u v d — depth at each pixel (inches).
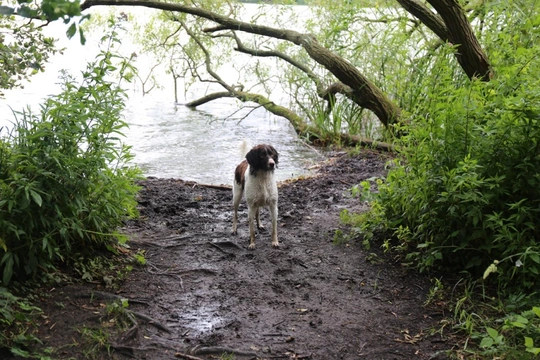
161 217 171.6
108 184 130.0
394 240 148.9
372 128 314.0
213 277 130.8
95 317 106.0
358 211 178.2
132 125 330.6
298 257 142.9
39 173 115.0
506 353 94.5
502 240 122.3
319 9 332.8
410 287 126.0
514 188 123.9
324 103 314.3
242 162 161.3
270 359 97.6
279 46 340.2
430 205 133.8
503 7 225.1
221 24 283.3
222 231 161.6
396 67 291.7
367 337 105.3
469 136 131.2
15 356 91.7
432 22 211.8
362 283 128.0
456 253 131.3
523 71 134.3
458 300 117.5
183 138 300.7
